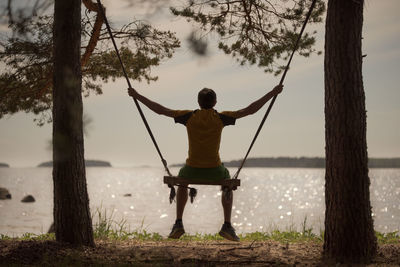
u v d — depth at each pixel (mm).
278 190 103188
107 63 11195
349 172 6926
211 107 5547
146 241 9148
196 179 5508
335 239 7047
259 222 34688
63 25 7449
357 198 6949
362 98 6988
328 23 7059
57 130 7434
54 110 7500
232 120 5508
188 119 5480
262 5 9945
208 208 49500
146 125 5930
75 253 6895
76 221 7539
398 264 6609
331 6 7020
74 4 7523
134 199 65500
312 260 6824
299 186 128000
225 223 5789
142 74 11328
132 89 5828
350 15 6891
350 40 6891
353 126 6895
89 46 10352
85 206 7672
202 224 31766
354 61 6910
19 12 6781
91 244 7672
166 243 8555
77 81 7520
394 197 70438
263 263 6598
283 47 10445
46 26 8977
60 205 7543
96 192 86438
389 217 36125
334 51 6945
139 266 6188
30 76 10023
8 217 35281
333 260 6781
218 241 9219
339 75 6906
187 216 39000
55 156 7477
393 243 8594
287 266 6445
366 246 6973
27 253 6742
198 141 5465
